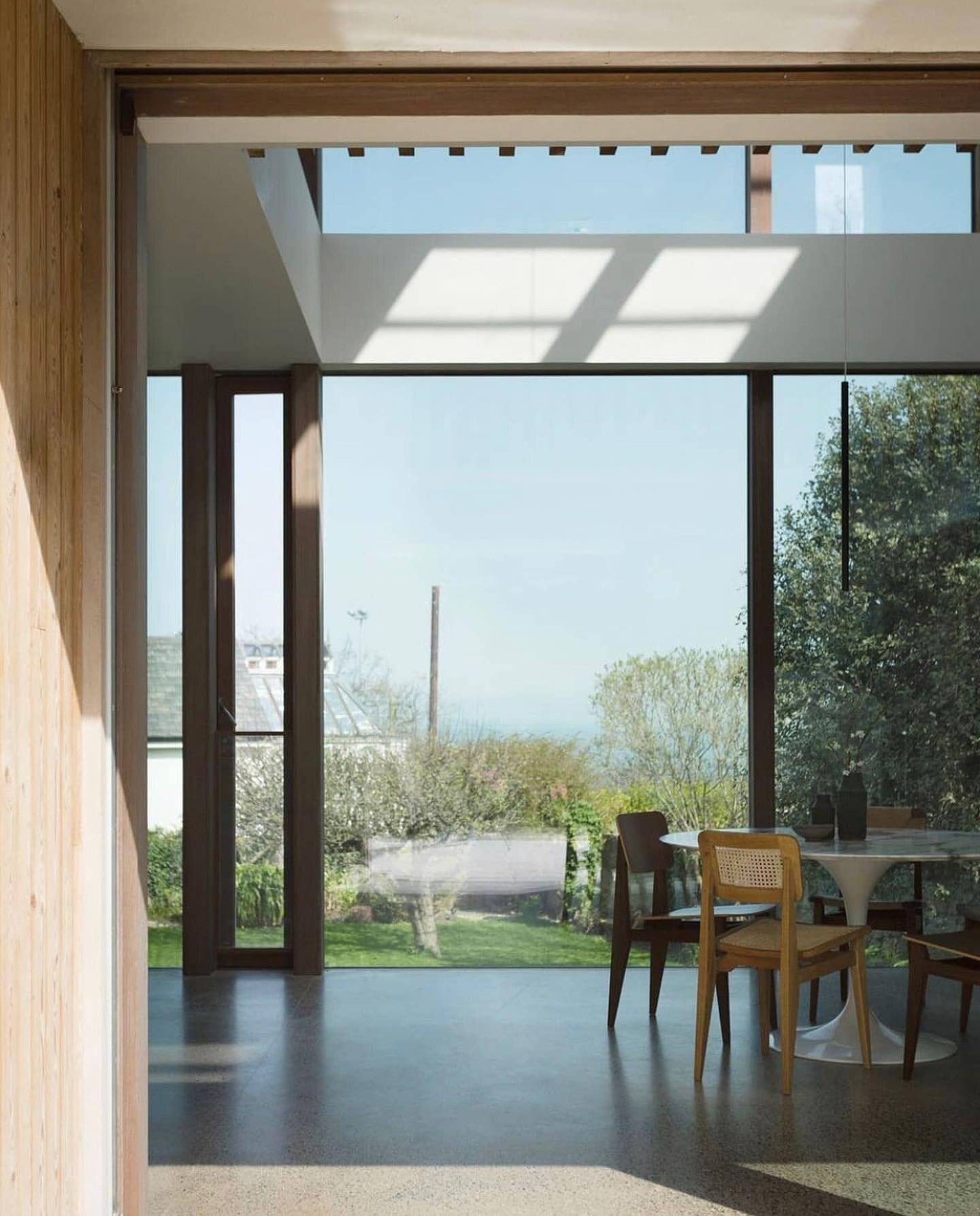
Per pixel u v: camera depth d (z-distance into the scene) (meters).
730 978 6.65
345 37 3.07
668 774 6.93
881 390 6.99
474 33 3.05
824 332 6.80
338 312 6.80
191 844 6.73
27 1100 2.59
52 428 2.81
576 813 6.92
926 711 6.94
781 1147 4.08
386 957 6.88
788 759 6.93
